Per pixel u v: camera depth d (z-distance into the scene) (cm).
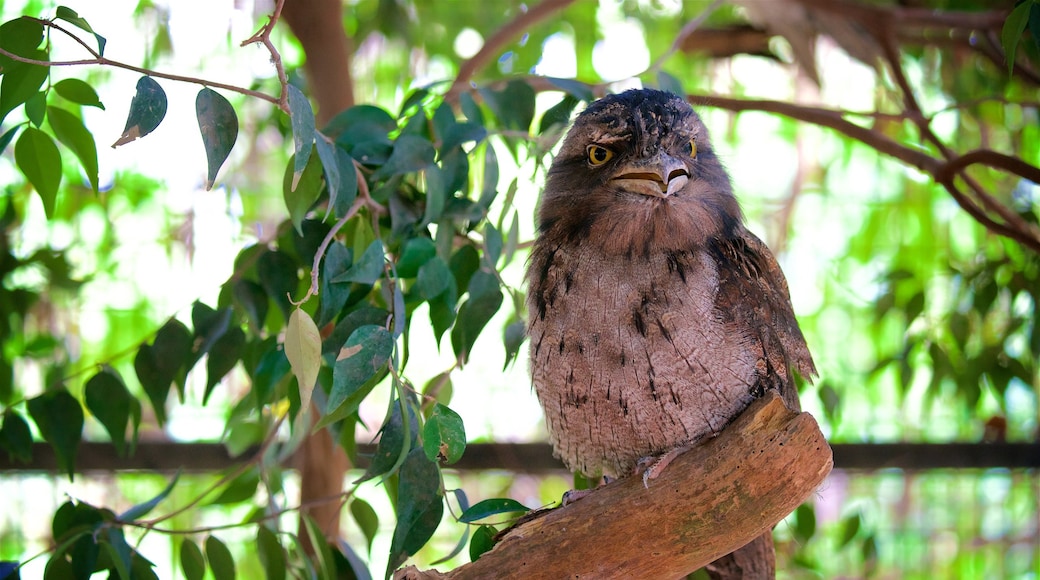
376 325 327
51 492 751
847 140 877
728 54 877
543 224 419
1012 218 561
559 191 412
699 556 349
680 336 381
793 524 575
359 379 314
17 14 704
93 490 788
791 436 331
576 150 410
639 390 389
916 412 839
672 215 385
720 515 340
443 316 384
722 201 418
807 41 737
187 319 752
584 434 418
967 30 669
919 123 560
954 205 852
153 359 410
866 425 842
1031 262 602
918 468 640
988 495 820
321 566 418
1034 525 809
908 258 860
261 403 399
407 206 415
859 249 924
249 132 804
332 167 332
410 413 348
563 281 396
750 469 334
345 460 588
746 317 395
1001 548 815
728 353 388
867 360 899
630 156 389
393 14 775
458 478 870
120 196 799
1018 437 765
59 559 397
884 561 821
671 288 382
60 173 360
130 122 286
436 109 427
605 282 386
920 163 539
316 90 590
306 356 300
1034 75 583
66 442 424
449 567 868
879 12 604
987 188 737
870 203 926
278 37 743
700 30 836
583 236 395
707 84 924
